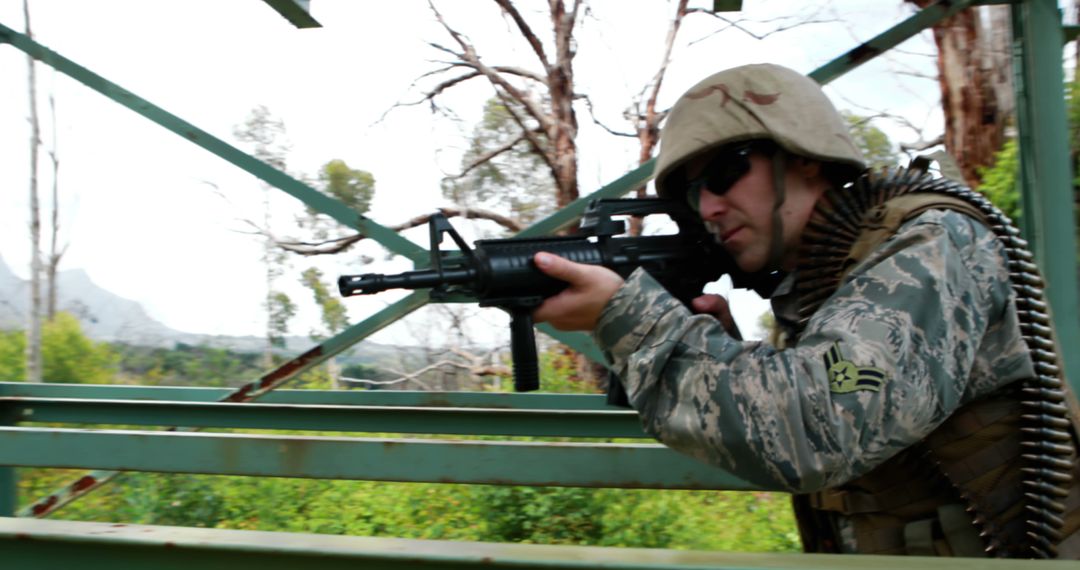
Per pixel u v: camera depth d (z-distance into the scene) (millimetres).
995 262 1469
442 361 13156
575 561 1050
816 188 1634
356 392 4309
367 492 7039
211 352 17516
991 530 1489
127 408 4004
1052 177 3055
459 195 14133
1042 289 1516
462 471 2641
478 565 1075
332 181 13438
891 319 1311
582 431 3566
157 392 4625
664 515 6055
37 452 2812
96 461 2785
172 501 6766
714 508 6977
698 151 1603
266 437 2721
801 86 1621
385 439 2686
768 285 1855
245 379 17109
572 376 11602
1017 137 3201
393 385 13312
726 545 5762
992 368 1461
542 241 1686
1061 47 3102
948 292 1359
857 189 1606
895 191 1580
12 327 18281
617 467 2590
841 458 1257
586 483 2598
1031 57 3115
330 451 2697
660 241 1812
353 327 3719
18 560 1197
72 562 1186
